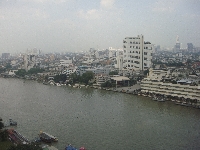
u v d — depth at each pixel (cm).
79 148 10844
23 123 14500
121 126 13862
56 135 12469
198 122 14425
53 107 18500
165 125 13950
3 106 18950
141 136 12306
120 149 10762
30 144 9756
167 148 10825
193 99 19238
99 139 11931
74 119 15262
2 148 10431
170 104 19262
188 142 11481
